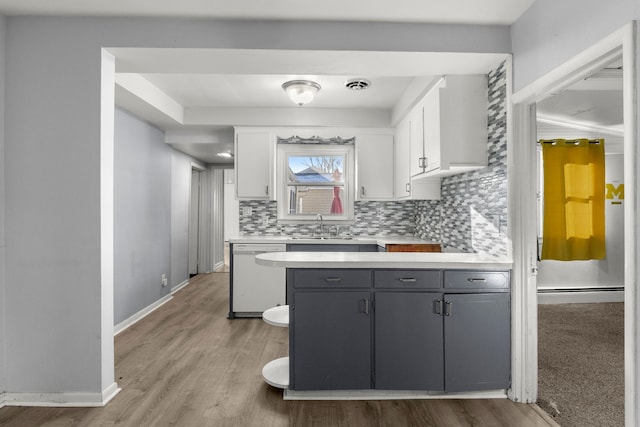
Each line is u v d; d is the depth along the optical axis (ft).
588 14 5.83
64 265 7.73
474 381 7.93
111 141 8.14
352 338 7.88
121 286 12.71
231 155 19.94
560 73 6.43
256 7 7.40
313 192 15.81
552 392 8.28
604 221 14.90
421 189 12.40
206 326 12.86
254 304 13.88
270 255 8.73
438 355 7.89
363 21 7.95
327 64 8.63
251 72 9.13
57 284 7.73
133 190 13.57
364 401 7.86
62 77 7.74
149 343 11.17
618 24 5.24
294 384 7.84
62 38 7.75
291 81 11.70
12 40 7.73
